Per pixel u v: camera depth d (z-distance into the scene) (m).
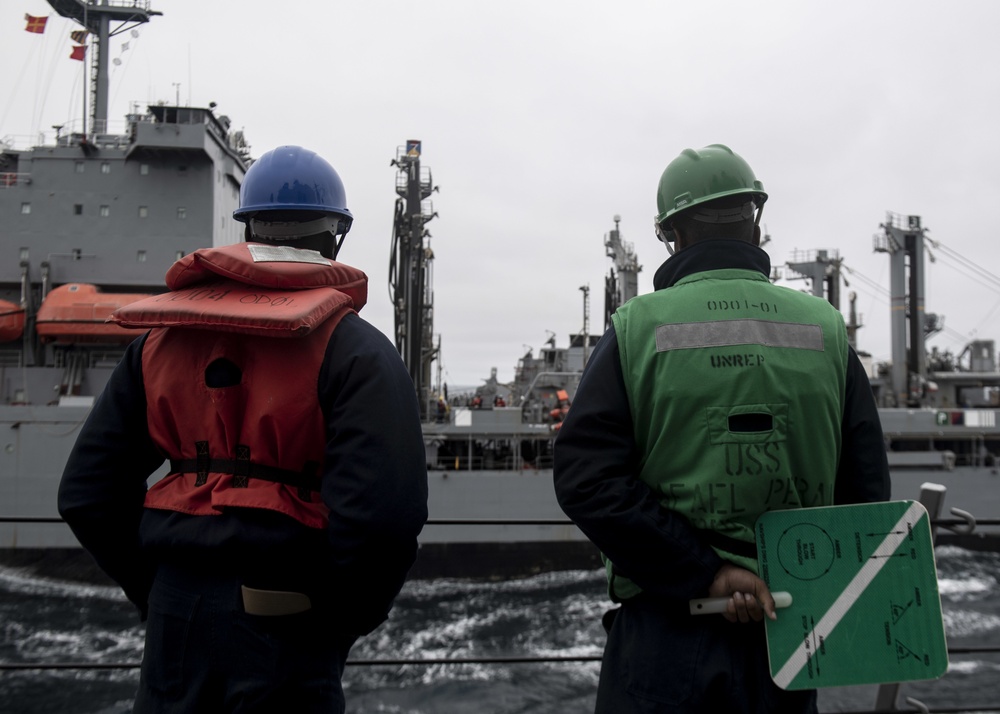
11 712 10.04
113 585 16.36
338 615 1.64
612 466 1.75
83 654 12.50
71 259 19.70
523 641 13.46
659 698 1.74
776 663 1.68
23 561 16.41
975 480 19.69
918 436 20.58
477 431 19.02
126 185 19.97
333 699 1.66
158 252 19.86
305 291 1.65
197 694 1.54
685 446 1.73
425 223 22.33
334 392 1.60
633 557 1.72
